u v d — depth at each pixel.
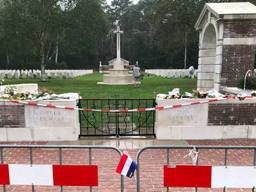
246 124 8.68
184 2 24.81
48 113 8.46
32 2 27.36
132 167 3.94
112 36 67.81
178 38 29.03
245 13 11.81
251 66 12.29
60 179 3.96
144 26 70.75
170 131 8.54
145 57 66.06
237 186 3.90
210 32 14.77
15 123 8.52
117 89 20.78
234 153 7.36
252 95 8.91
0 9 31.55
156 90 19.92
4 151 7.59
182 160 6.89
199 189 5.47
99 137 8.74
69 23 28.81
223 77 12.38
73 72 39.34
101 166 6.55
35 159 7.02
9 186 5.61
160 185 5.64
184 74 38.00
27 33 27.98
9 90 9.95
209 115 8.56
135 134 8.85
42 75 31.06
